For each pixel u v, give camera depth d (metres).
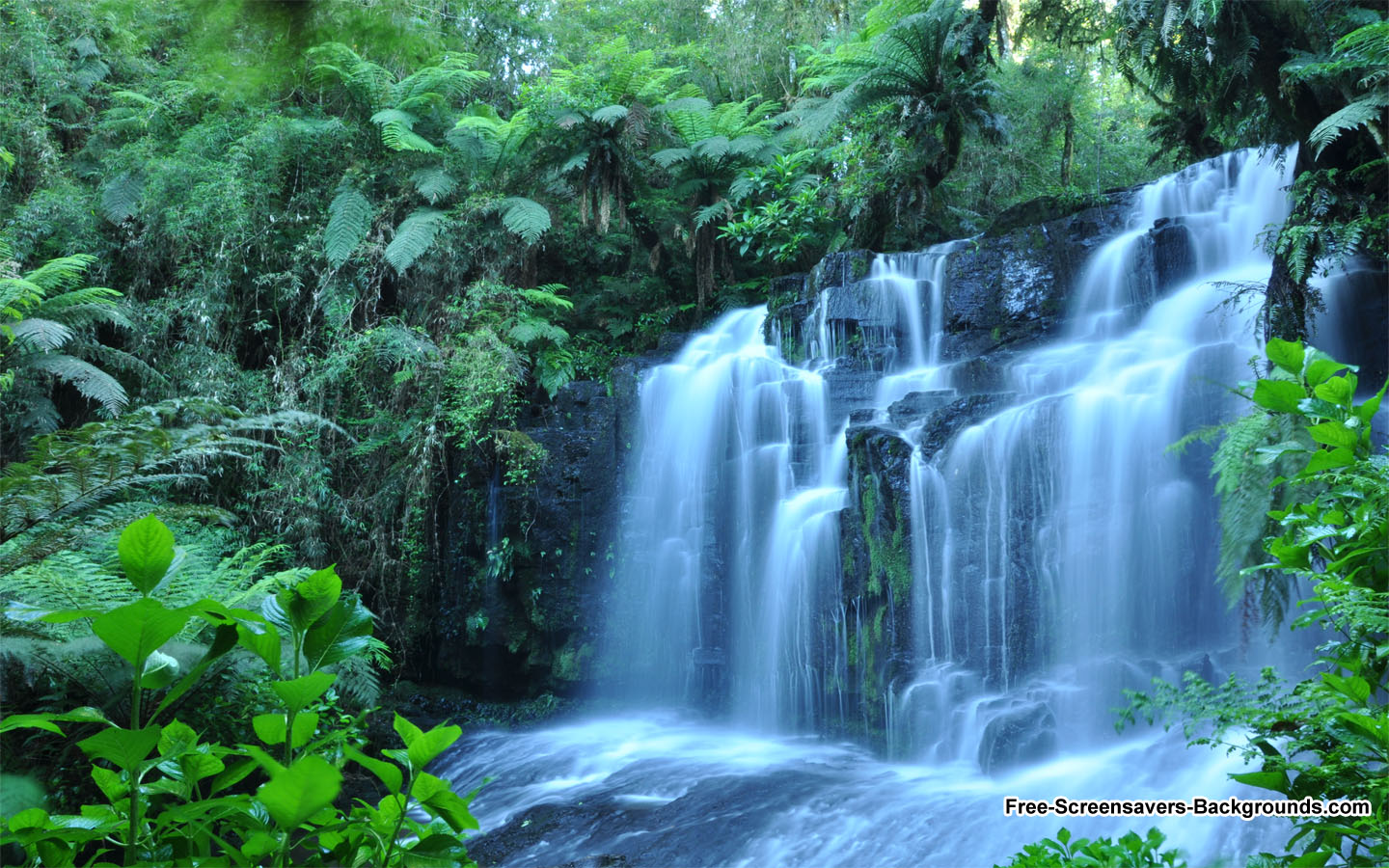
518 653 12.30
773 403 11.51
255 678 5.67
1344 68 8.23
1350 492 2.52
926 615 8.91
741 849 6.73
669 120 15.71
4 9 14.56
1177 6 8.77
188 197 13.69
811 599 10.03
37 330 11.29
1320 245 8.20
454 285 14.52
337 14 6.63
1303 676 6.18
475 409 12.51
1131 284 11.20
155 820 1.80
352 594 1.91
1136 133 20.89
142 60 15.66
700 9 20.23
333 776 1.51
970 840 6.25
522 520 12.35
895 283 12.20
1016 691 8.32
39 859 1.73
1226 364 8.46
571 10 19.77
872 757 8.92
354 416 13.65
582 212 14.73
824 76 14.19
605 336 15.89
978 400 9.28
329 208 14.42
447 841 1.80
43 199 13.43
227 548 11.06
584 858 6.84
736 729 10.61
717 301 15.48
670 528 11.98
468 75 15.34
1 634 5.01
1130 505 8.31
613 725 11.21
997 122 13.26
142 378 13.11
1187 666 7.32
